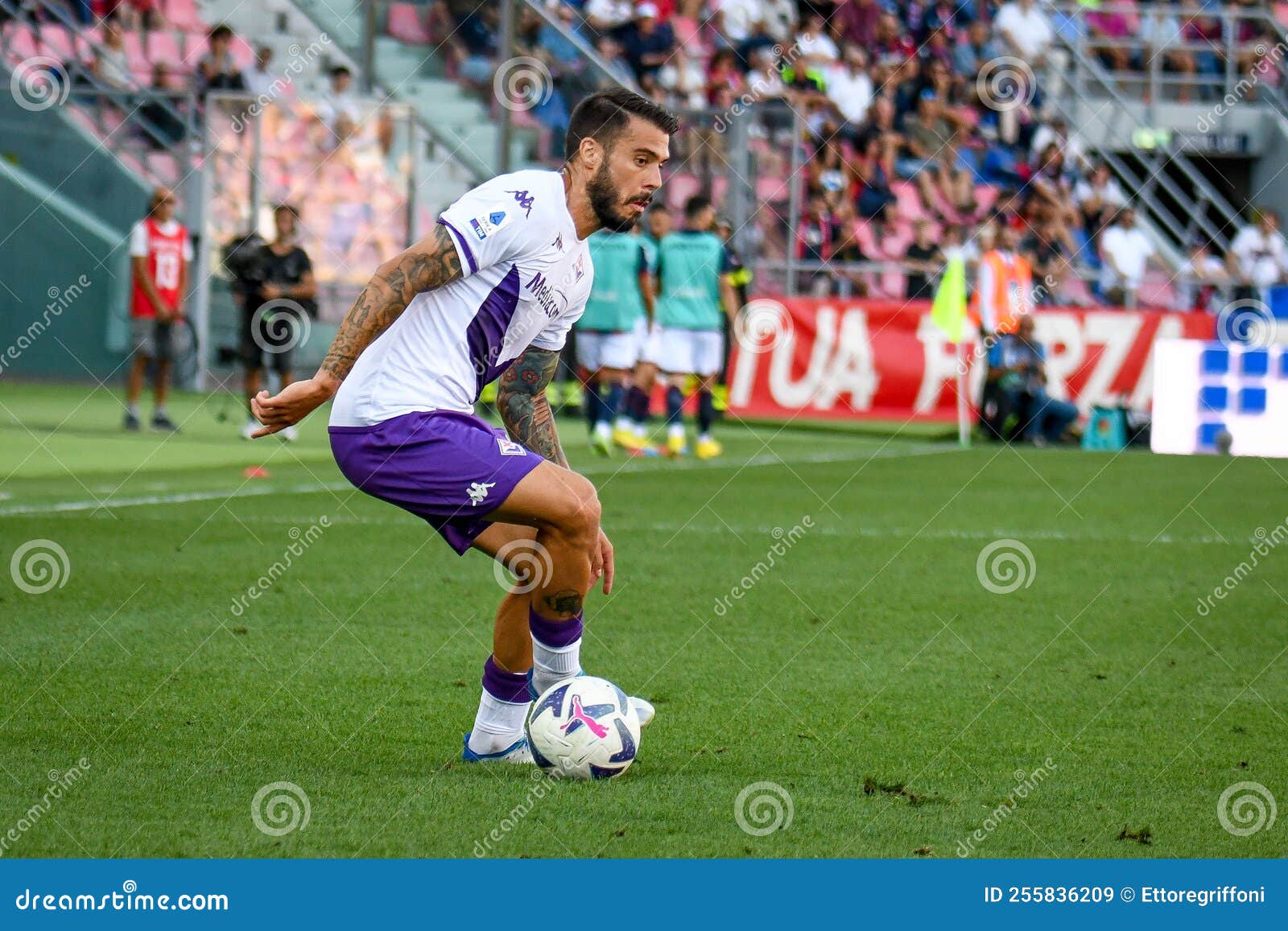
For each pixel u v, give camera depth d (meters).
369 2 46.53
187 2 47.62
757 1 48.53
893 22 48.50
